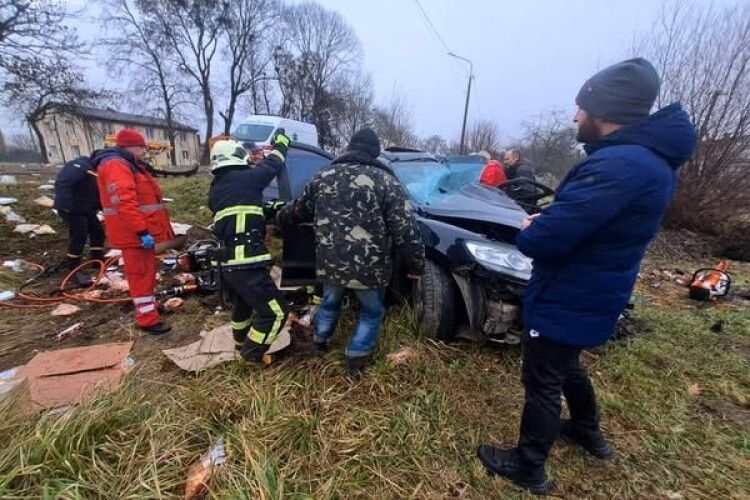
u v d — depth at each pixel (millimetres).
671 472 1926
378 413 2182
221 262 2482
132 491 1620
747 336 3338
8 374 2479
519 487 1824
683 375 2715
